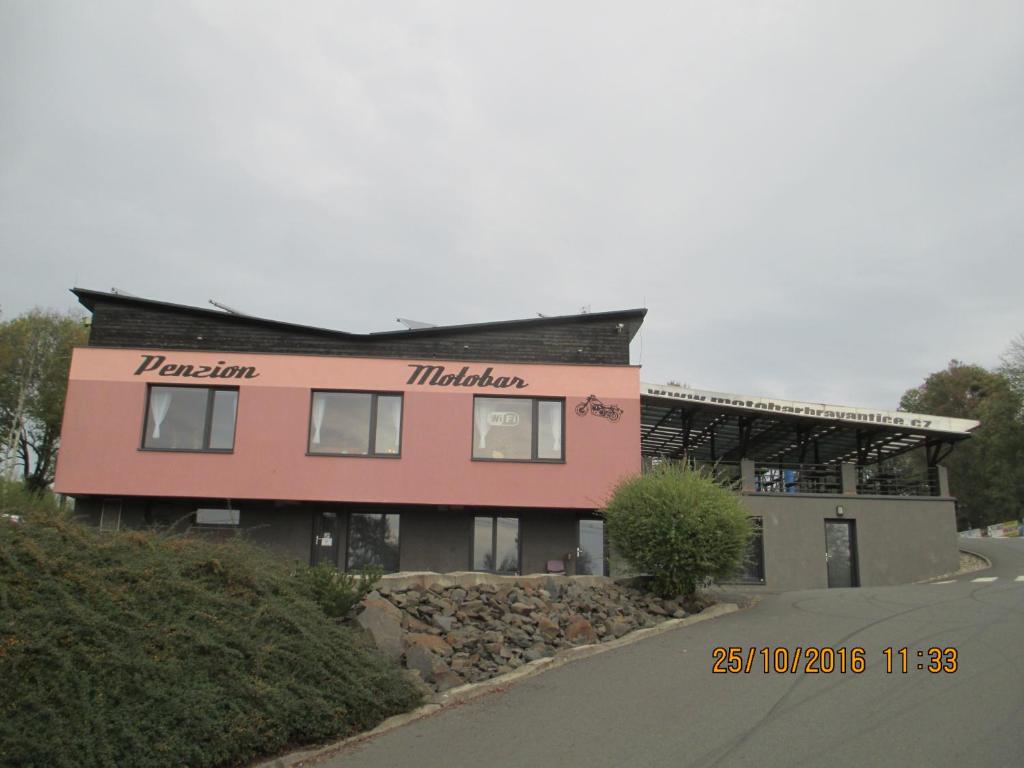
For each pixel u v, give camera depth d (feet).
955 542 81.76
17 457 124.67
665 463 46.32
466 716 25.72
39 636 19.34
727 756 21.07
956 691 25.76
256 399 63.82
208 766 20.38
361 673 25.75
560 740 23.04
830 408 81.66
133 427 63.31
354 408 64.64
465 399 64.44
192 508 65.46
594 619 37.22
